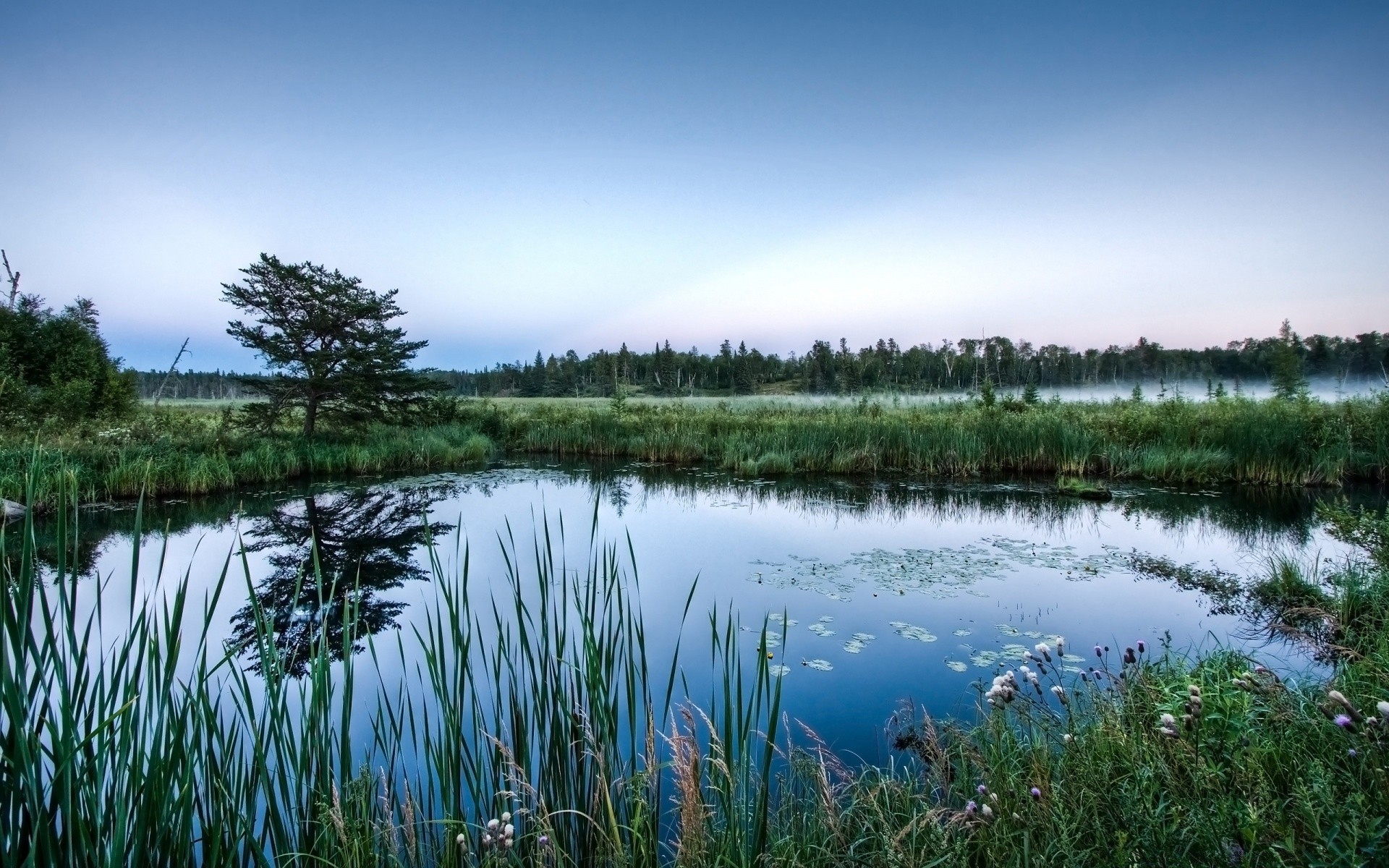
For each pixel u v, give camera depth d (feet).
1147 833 6.27
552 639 14.75
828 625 17.34
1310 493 36.99
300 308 51.67
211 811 7.25
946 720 11.27
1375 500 34.53
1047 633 16.60
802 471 49.39
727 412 82.23
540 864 7.21
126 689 6.13
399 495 38.86
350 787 7.73
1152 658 14.06
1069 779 7.71
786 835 8.13
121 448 39.04
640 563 23.70
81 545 26.81
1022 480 44.62
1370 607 15.69
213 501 36.86
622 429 64.75
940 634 16.67
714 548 26.27
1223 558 23.80
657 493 40.57
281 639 16.62
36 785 5.36
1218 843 5.90
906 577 21.76
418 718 12.03
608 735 8.97
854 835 8.27
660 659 15.25
